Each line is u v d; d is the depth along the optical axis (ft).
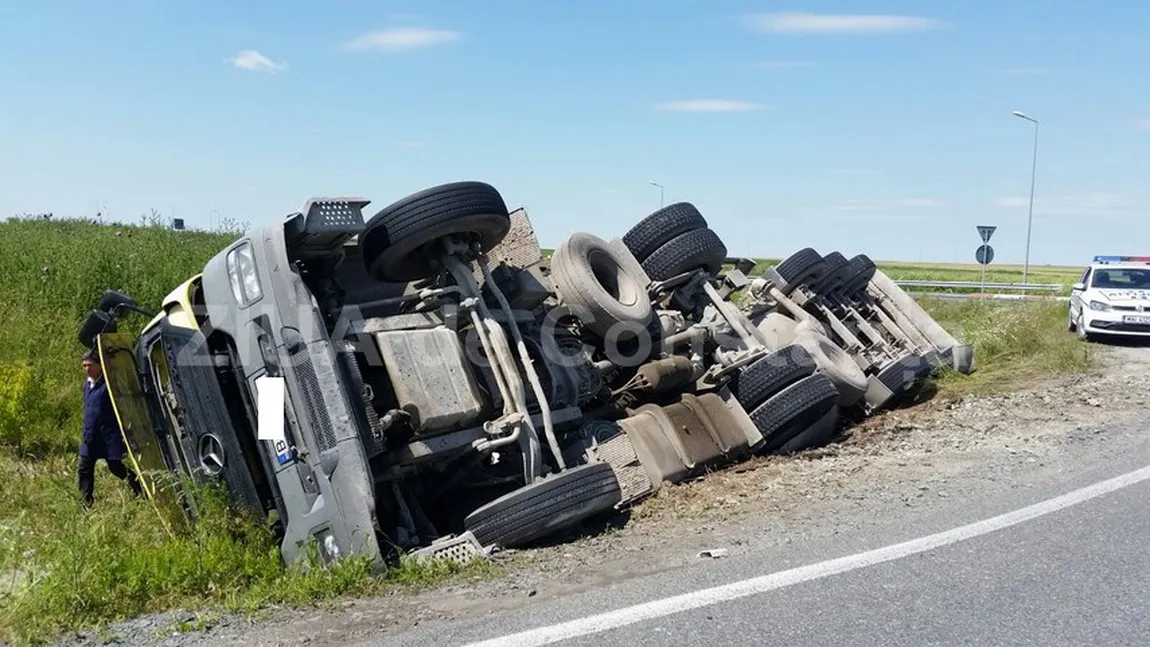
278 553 21.94
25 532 24.08
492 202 25.45
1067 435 30.32
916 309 47.67
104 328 27.68
